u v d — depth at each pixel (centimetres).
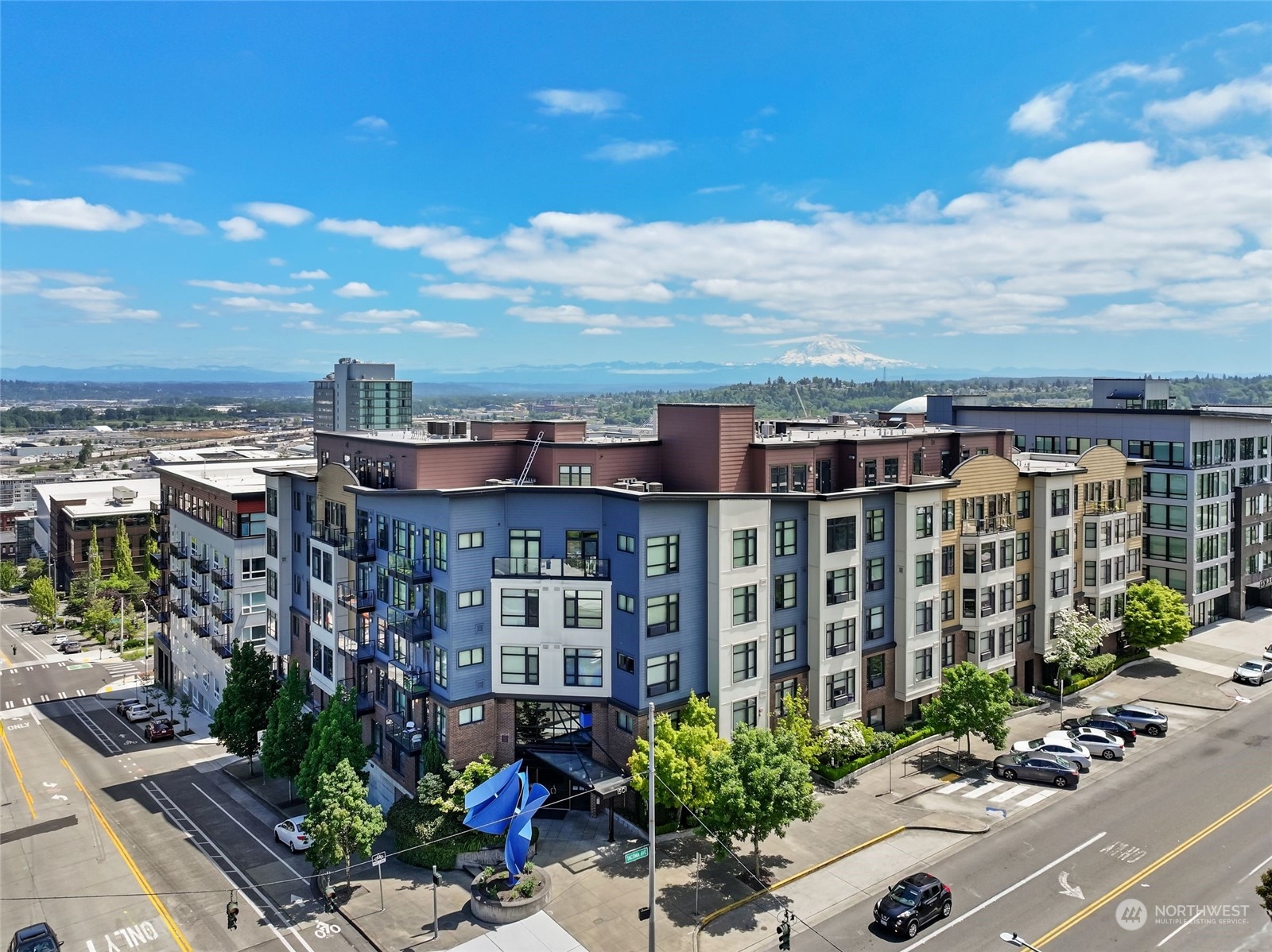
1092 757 4978
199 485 7356
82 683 9081
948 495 5450
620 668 4303
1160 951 3142
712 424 4662
